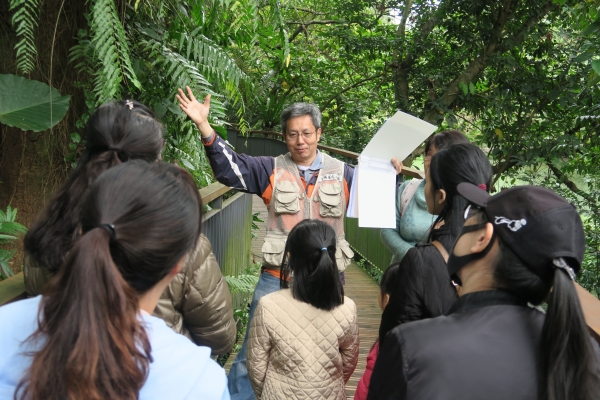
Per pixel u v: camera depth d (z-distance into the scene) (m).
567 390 0.93
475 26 8.60
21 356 0.86
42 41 2.68
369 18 10.14
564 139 7.38
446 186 1.61
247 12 2.82
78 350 0.75
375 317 4.54
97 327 0.76
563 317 0.93
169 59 2.79
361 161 2.50
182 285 1.53
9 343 0.88
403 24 9.74
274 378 2.06
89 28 2.76
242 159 2.63
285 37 2.90
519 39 8.05
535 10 7.83
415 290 1.55
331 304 2.01
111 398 0.77
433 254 1.57
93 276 0.77
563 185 8.55
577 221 1.00
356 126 11.13
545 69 8.41
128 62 2.30
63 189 1.27
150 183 0.86
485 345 1.01
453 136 2.27
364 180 2.48
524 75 8.16
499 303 1.07
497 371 0.98
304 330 2.02
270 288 2.65
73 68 2.78
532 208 1.01
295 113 2.63
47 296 0.81
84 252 0.78
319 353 2.02
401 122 2.39
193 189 0.92
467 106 8.85
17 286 1.50
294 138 2.64
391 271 2.13
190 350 0.92
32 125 2.16
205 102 2.48
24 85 2.25
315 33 11.84
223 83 3.21
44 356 0.77
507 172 8.38
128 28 2.91
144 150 1.34
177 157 3.34
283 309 2.03
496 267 1.06
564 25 7.94
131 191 0.85
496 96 8.16
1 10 2.61
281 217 2.67
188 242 0.90
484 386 0.98
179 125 3.21
